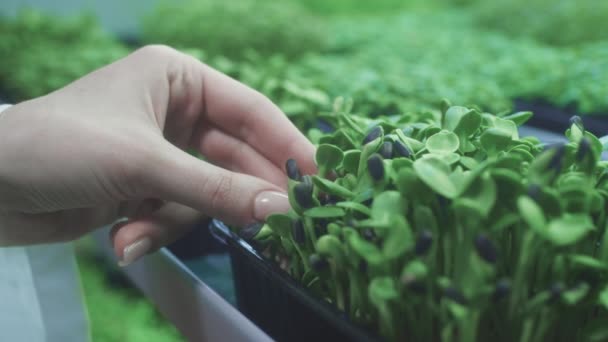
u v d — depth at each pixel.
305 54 0.91
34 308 0.40
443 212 0.23
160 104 0.33
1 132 0.29
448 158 0.24
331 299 0.27
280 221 0.26
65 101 0.30
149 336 0.67
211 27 0.90
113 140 0.29
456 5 1.43
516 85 0.68
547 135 0.53
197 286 0.31
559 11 0.95
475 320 0.21
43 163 0.29
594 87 0.58
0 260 0.39
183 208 0.34
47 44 0.96
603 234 0.23
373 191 0.24
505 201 0.22
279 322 0.29
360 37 1.05
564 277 0.22
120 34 1.25
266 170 0.35
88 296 0.72
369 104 0.57
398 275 0.23
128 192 0.30
